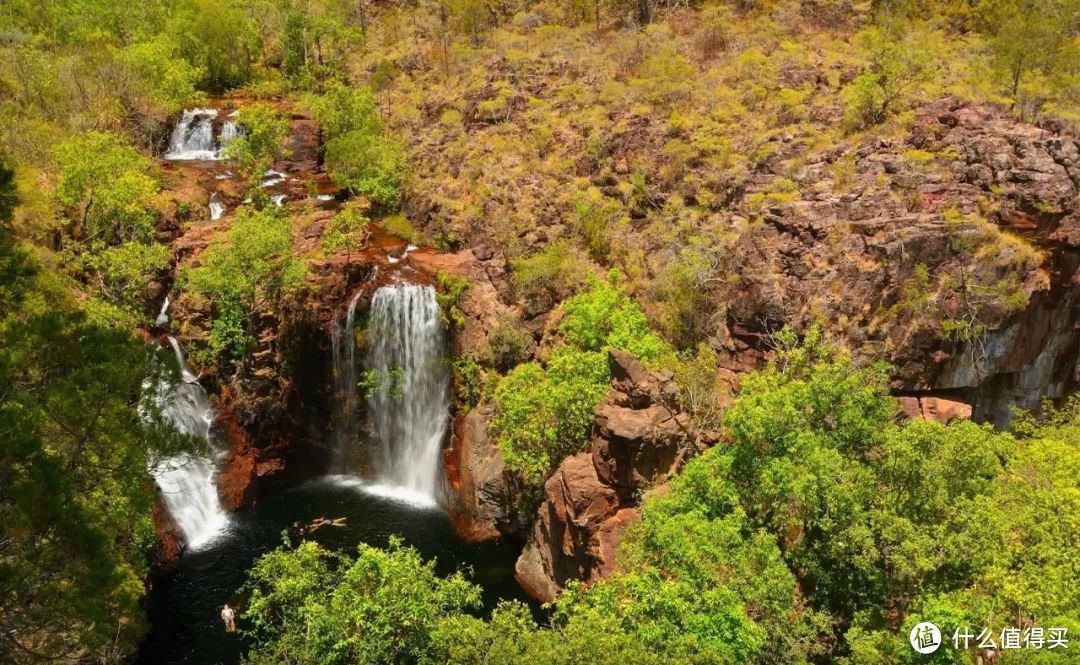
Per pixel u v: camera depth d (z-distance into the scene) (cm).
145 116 4938
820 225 2950
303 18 6188
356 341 3631
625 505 2597
